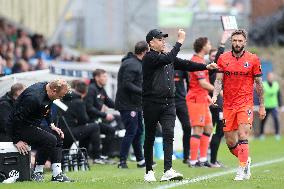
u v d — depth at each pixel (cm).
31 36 5906
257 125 5919
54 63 4491
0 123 2994
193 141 3416
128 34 6644
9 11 6384
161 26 6588
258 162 3675
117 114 4038
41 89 2603
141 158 3447
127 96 3378
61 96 2614
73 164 3319
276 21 7362
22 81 3419
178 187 2364
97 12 6681
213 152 3438
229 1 6756
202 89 3403
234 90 2608
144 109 2594
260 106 2631
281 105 6350
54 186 2398
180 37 2541
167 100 2580
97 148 3622
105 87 4334
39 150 2725
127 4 6638
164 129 2580
